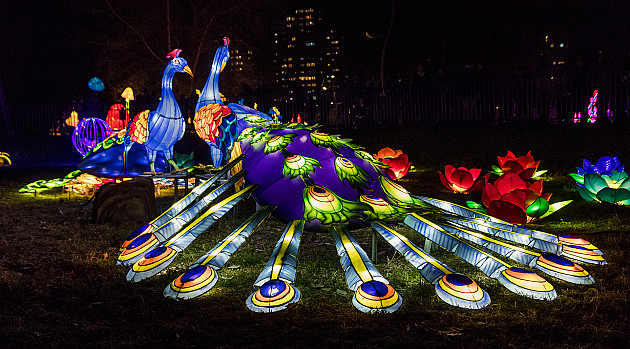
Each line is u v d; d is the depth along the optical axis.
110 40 22.38
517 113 13.47
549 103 13.10
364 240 5.35
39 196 9.24
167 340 2.96
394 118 15.40
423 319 3.17
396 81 18.22
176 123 7.20
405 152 13.15
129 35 22.11
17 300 3.69
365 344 2.83
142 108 18.28
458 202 6.87
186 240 4.02
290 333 3.01
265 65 24.52
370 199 4.33
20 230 6.11
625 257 4.29
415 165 12.05
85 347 2.91
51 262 4.68
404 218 4.17
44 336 3.07
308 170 4.56
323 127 16.17
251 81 23.53
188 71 7.06
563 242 4.21
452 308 3.32
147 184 6.75
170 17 22.22
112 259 4.70
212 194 4.55
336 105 16.23
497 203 5.04
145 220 6.52
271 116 6.57
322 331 3.03
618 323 3.01
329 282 3.92
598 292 3.52
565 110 12.63
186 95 22.83
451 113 14.36
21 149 19.94
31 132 21.67
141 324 3.20
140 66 22.80
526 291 3.34
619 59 13.13
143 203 6.56
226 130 6.02
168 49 21.73
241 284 3.93
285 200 4.49
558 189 7.75
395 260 4.51
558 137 11.61
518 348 2.75
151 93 22.69
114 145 9.27
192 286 3.52
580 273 3.62
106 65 22.83
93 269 4.41
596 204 6.25
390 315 3.21
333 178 4.51
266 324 3.13
